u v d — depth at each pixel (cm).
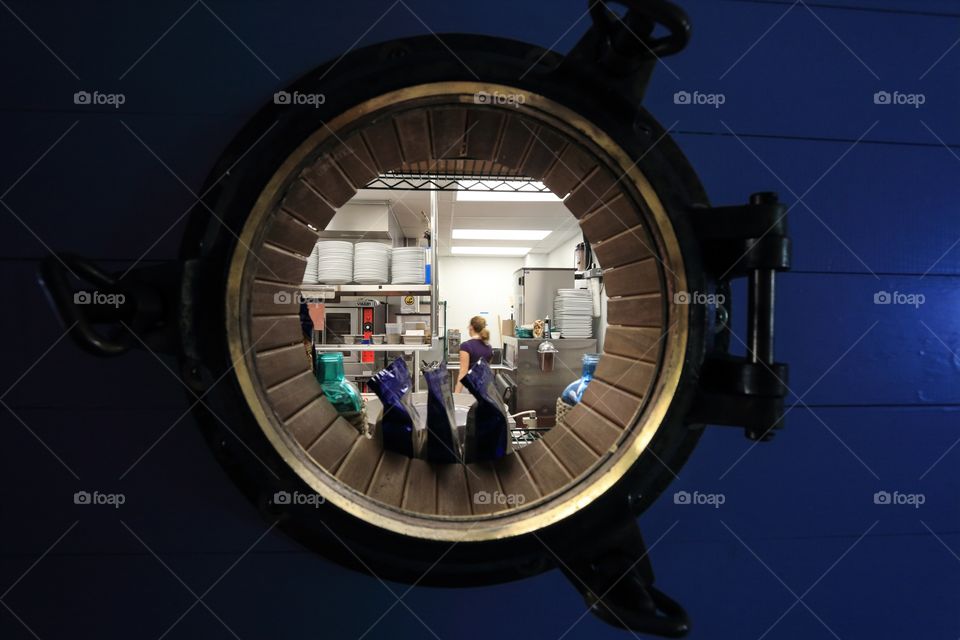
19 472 64
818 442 72
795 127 72
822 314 72
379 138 63
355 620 68
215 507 66
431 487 69
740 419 50
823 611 73
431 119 62
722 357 53
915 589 75
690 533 71
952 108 75
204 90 65
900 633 75
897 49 74
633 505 59
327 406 77
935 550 75
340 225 237
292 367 72
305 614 68
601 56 51
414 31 66
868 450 73
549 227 368
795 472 72
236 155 60
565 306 223
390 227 266
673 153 67
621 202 63
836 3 72
